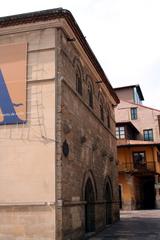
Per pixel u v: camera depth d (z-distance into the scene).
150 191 40.59
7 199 12.44
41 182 12.33
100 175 19.17
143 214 29.55
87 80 17.97
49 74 13.33
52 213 11.92
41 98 13.16
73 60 15.45
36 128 12.90
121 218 25.73
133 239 14.79
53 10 13.54
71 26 14.38
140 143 37.81
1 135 13.14
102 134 20.81
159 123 44.84
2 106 13.38
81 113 15.99
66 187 12.81
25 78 13.48
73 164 14.00
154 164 37.25
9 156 12.87
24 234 12.00
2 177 12.70
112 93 23.98
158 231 17.66
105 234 16.61
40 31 13.88
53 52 13.52
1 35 14.19
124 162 37.97
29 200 12.26
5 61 13.84
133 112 46.19
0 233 12.19
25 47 13.80
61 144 12.73
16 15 13.84
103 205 19.30
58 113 13.00
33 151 12.70
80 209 14.42
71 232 13.00
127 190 35.88
